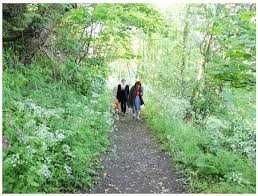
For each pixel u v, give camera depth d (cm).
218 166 739
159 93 1652
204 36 1367
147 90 1941
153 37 1978
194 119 1237
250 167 745
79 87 1255
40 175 541
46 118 759
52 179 583
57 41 1199
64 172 615
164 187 687
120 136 1133
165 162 857
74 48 1247
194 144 877
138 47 2397
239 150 933
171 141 984
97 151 853
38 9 1003
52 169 587
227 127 1127
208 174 728
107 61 1736
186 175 741
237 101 975
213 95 1298
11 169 530
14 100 775
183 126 1077
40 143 625
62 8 1006
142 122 1430
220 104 1279
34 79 966
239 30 834
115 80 2391
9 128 609
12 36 1012
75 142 722
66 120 804
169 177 747
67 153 632
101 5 920
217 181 698
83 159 679
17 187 517
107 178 705
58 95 988
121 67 3006
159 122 1234
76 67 1231
